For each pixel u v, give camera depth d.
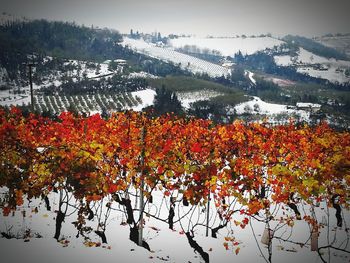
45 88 178.12
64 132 15.45
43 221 15.98
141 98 164.75
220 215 16.00
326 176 14.33
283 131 19.84
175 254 14.30
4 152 13.54
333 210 20.98
